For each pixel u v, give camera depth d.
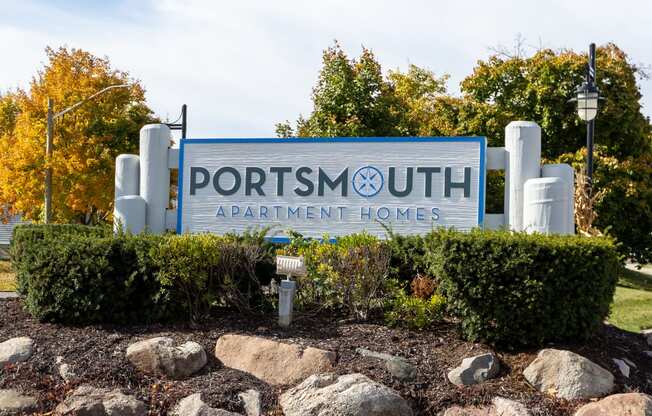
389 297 7.87
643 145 22.27
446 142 9.66
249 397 6.38
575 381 6.33
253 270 7.94
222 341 7.12
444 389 6.38
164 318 7.68
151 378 6.68
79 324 7.65
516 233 7.37
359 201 9.91
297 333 7.29
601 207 20.08
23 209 24.55
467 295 6.99
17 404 6.36
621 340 7.76
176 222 10.56
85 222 26.05
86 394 6.41
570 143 22.31
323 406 6.04
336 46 17.78
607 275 7.03
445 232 7.55
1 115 32.34
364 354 6.78
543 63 22.16
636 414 5.85
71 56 24.12
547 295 6.76
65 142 23.00
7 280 15.91
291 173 10.17
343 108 17.30
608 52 22.83
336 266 7.77
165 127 10.76
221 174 10.40
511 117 22.53
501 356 6.81
